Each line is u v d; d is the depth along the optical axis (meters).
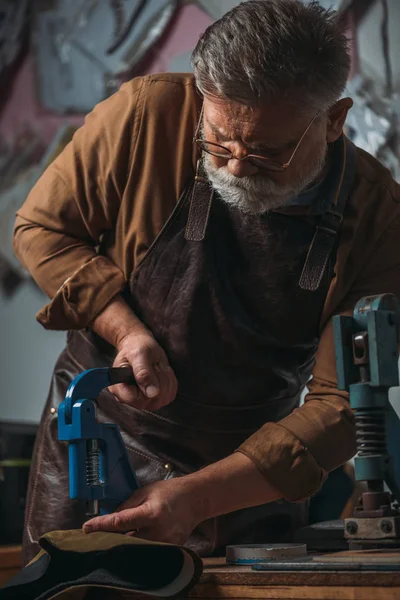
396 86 2.78
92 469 1.33
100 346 1.72
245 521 1.66
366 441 1.33
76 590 1.24
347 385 1.33
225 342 1.63
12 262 3.36
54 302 1.60
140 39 3.19
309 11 1.38
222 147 1.38
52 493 1.70
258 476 1.41
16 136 3.39
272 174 1.40
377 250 1.65
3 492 2.62
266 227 1.58
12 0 3.40
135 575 1.19
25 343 3.34
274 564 1.18
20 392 3.34
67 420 1.34
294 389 1.75
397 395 2.73
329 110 1.46
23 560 1.71
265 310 1.64
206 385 1.66
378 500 1.33
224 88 1.31
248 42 1.30
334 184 1.58
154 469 1.67
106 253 1.70
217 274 1.61
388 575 1.08
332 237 1.59
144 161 1.61
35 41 3.36
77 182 1.65
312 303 1.64
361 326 1.34
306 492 1.43
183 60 3.12
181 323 1.62
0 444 2.73
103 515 1.30
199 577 1.18
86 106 3.28
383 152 2.79
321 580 1.13
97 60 3.26
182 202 1.60
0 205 3.38
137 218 1.62
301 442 1.43
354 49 2.82
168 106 1.60
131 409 1.69
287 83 1.30
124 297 1.68
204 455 1.69
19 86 3.39
